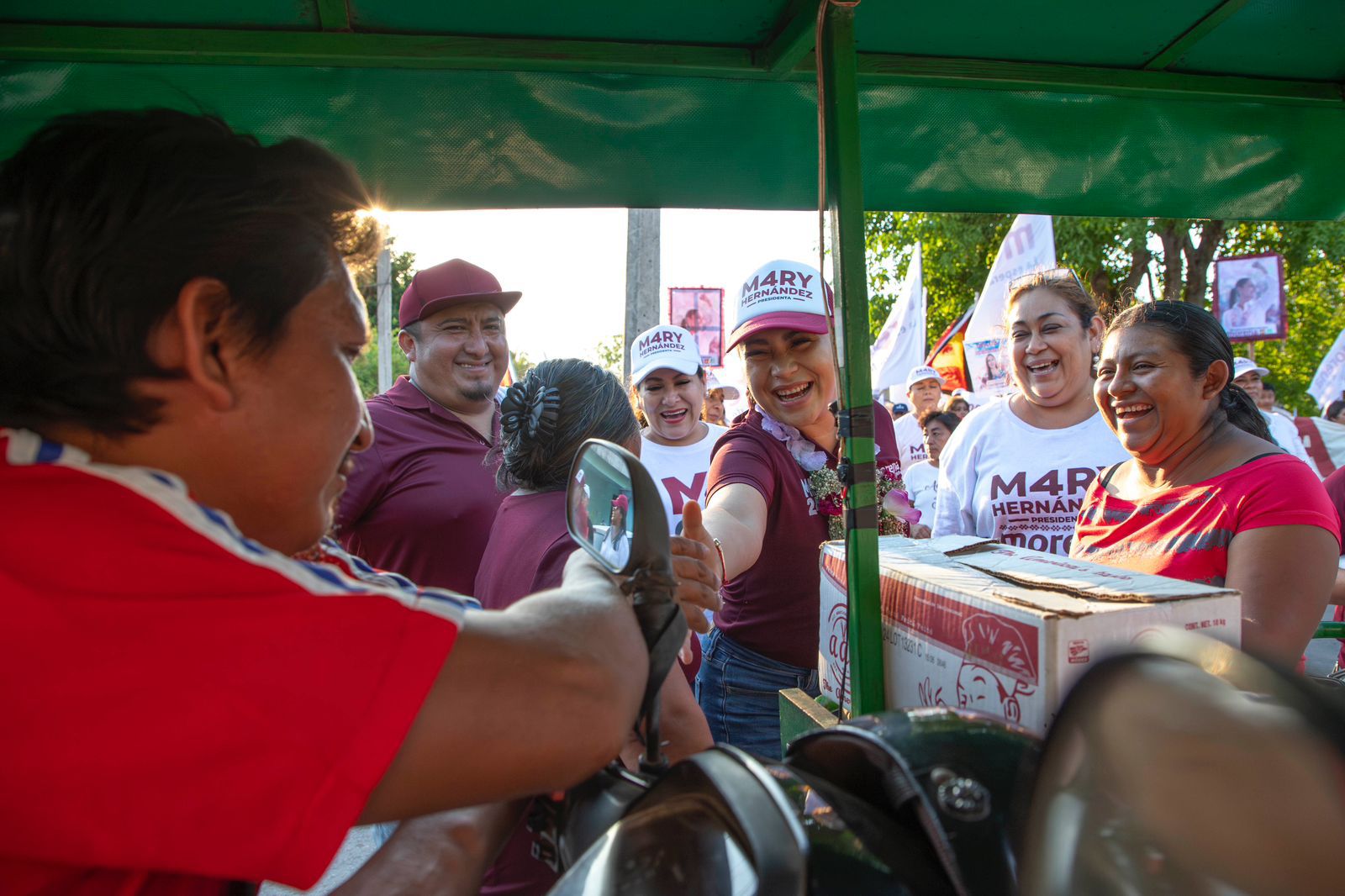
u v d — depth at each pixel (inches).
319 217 29.5
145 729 23.0
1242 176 85.1
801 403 82.0
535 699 26.7
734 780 25.8
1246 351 649.6
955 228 622.5
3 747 22.7
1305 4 66.0
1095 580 41.5
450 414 105.3
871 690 47.7
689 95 70.6
